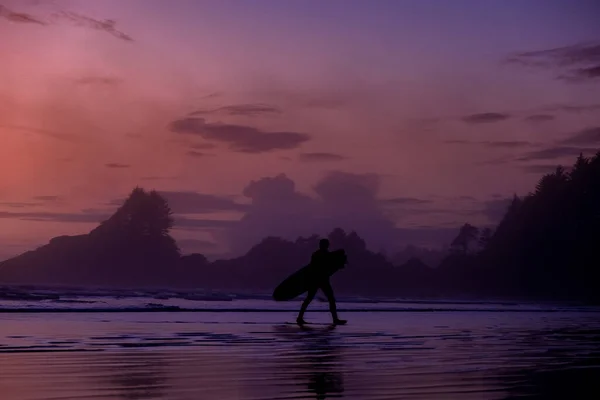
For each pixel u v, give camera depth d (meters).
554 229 81.38
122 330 12.75
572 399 5.51
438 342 11.28
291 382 6.40
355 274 91.94
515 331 14.52
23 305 22.23
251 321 16.84
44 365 7.50
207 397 5.52
